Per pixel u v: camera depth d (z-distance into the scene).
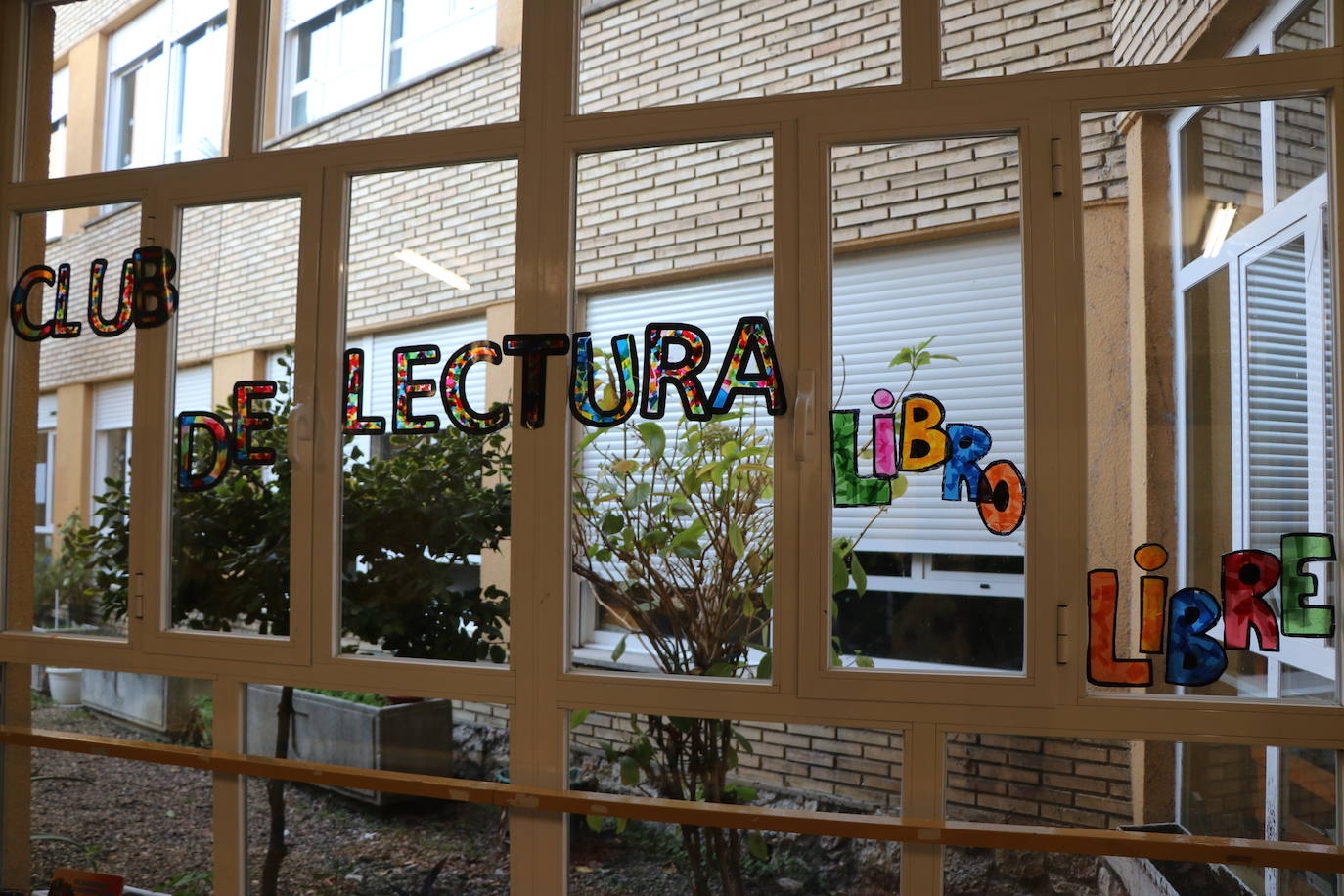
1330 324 2.07
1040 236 2.14
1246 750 2.05
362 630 2.57
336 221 2.62
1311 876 2.05
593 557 2.41
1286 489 2.07
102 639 2.84
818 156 2.26
